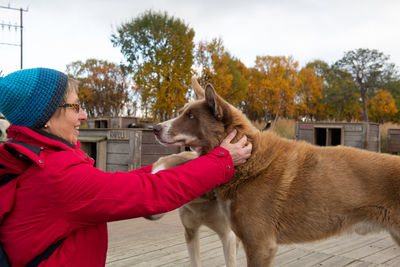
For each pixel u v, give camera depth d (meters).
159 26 21.20
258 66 40.75
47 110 1.36
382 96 43.47
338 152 2.24
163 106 20.38
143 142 6.83
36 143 1.34
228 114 2.33
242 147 2.10
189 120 2.47
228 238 2.66
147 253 3.48
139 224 4.75
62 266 1.32
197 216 2.61
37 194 1.27
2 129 3.87
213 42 23.92
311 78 48.88
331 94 46.09
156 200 1.40
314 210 2.12
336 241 3.92
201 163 1.58
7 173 1.32
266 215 2.13
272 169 2.18
